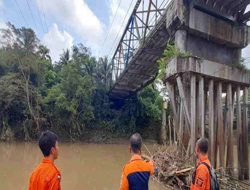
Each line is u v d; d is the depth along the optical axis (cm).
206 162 380
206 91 1306
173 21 1241
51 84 3619
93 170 1586
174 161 1048
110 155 2370
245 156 1233
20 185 1145
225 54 1327
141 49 1930
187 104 1109
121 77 2767
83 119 3344
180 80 1102
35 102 3155
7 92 3006
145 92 3831
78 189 1131
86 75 3400
